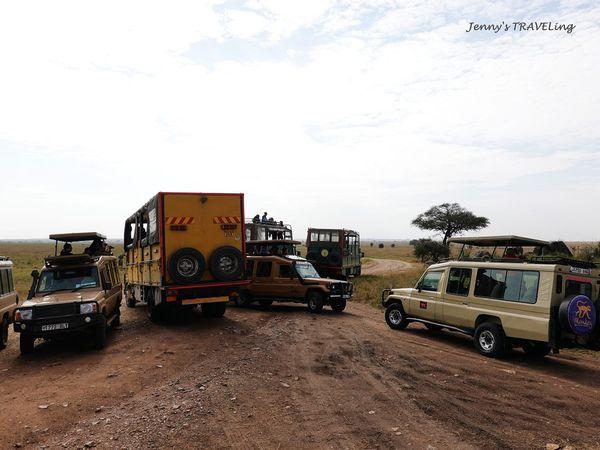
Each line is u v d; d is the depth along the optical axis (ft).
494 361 31.71
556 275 30.09
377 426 19.35
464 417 20.61
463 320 36.09
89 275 37.91
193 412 20.36
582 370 30.01
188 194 41.98
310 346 34.17
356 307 61.62
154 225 42.91
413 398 22.94
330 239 92.27
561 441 18.26
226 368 27.71
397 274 105.60
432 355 32.63
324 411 20.93
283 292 55.26
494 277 34.22
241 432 18.44
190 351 32.17
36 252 270.67
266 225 77.61
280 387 24.18
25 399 22.70
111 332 41.32
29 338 33.06
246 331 40.32
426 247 161.07
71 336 40.01
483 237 37.55
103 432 18.47
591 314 29.22
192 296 41.96
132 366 28.30
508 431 19.16
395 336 39.70
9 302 38.65
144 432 18.35
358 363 29.63
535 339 30.45
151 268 44.78
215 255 41.96
